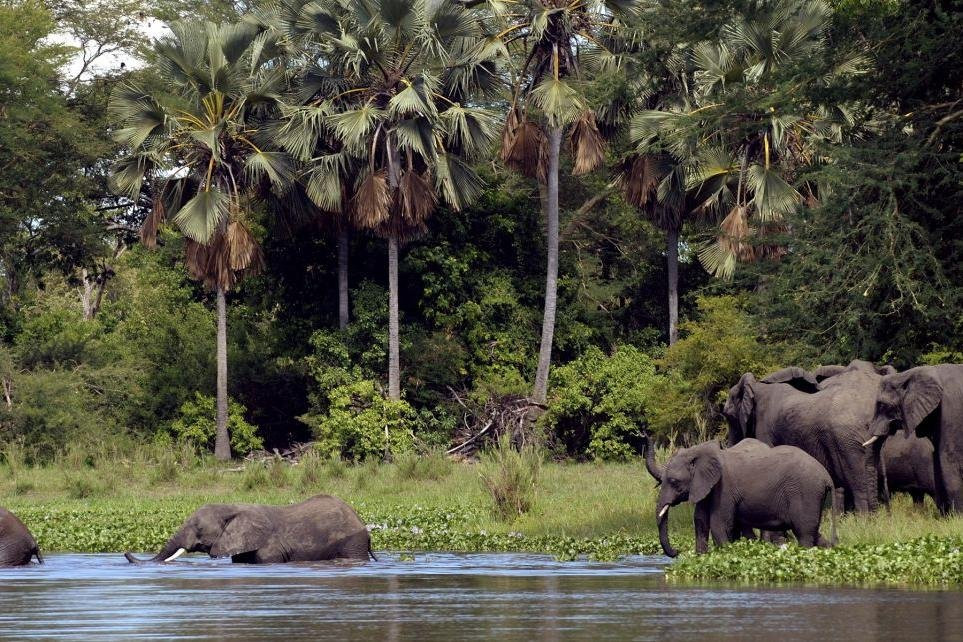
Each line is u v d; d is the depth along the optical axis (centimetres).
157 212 6600
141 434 7019
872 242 3672
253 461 6219
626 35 6234
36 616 1842
